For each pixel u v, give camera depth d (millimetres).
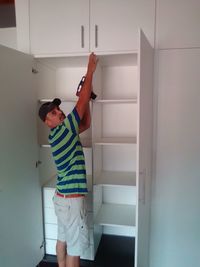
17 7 2146
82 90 1804
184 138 2059
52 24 2111
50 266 2299
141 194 1774
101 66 2398
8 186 1826
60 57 2115
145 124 1803
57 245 2064
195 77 1980
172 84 2023
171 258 2227
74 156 1818
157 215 2191
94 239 2283
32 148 2152
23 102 1998
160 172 2135
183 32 1947
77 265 1963
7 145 1807
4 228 1790
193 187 2094
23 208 2027
